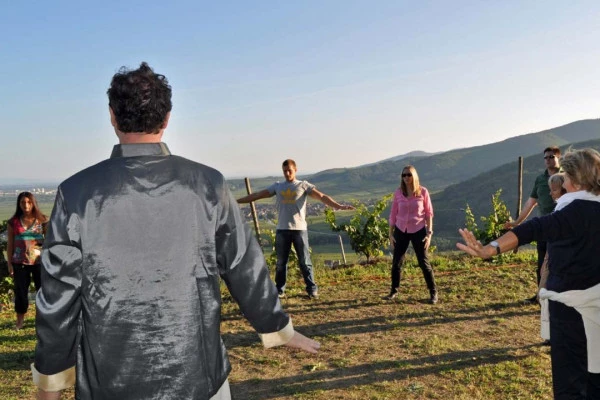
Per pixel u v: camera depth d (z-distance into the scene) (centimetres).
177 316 165
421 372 520
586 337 320
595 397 330
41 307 162
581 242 318
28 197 748
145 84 177
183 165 180
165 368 162
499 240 311
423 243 779
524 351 568
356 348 598
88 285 163
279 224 838
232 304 819
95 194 166
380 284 935
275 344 193
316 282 978
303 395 475
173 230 169
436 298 786
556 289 330
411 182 766
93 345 162
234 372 541
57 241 162
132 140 179
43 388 169
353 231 1316
